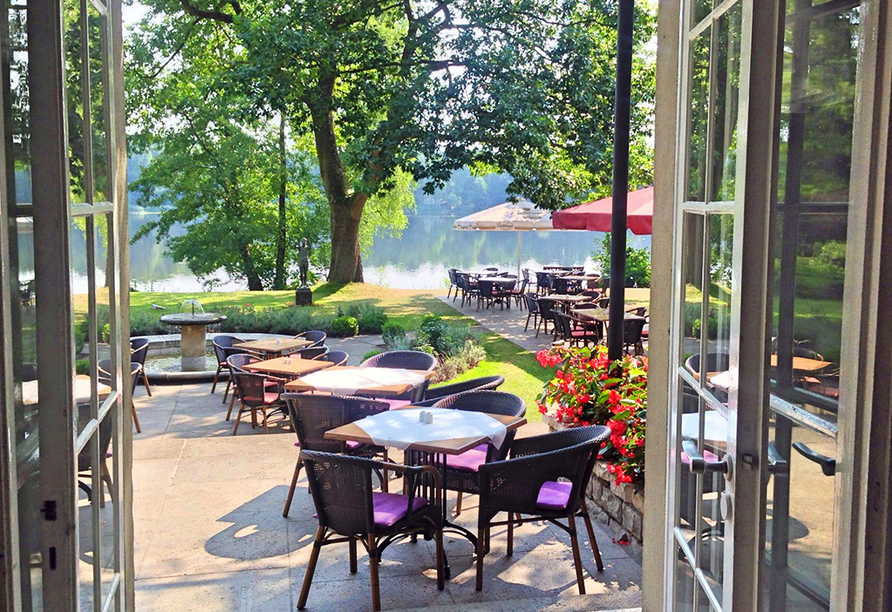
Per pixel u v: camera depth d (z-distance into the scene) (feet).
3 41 4.42
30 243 4.74
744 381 5.01
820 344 4.82
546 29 63.05
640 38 61.36
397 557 13.57
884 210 3.96
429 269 104.99
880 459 4.05
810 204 4.96
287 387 19.08
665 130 8.63
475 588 12.26
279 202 90.33
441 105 58.23
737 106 6.08
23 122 4.68
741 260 4.98
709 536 6.62
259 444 20.57
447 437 12.73
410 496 11.91
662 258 8.72
